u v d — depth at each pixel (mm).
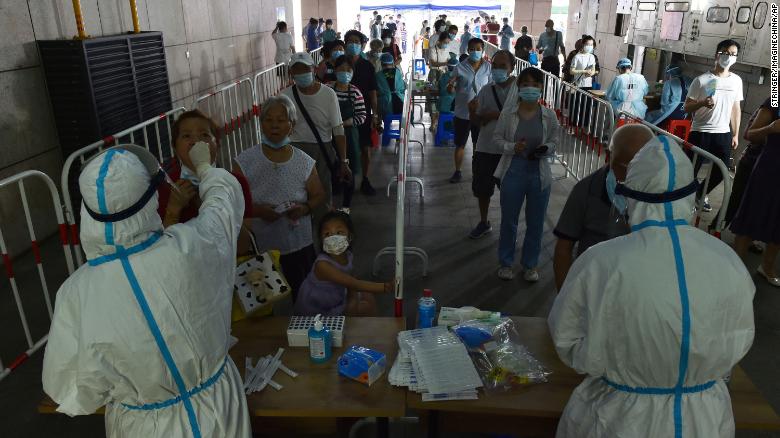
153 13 7516
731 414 1630
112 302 1426
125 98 6109
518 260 4758
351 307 2895
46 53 5191
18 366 3348
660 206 1486
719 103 5566
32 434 2818
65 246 3445
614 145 2271
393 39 11352
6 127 4812
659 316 1413
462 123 6516
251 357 2223
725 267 1446
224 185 1809
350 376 2062
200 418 1612
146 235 1463
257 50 12375
